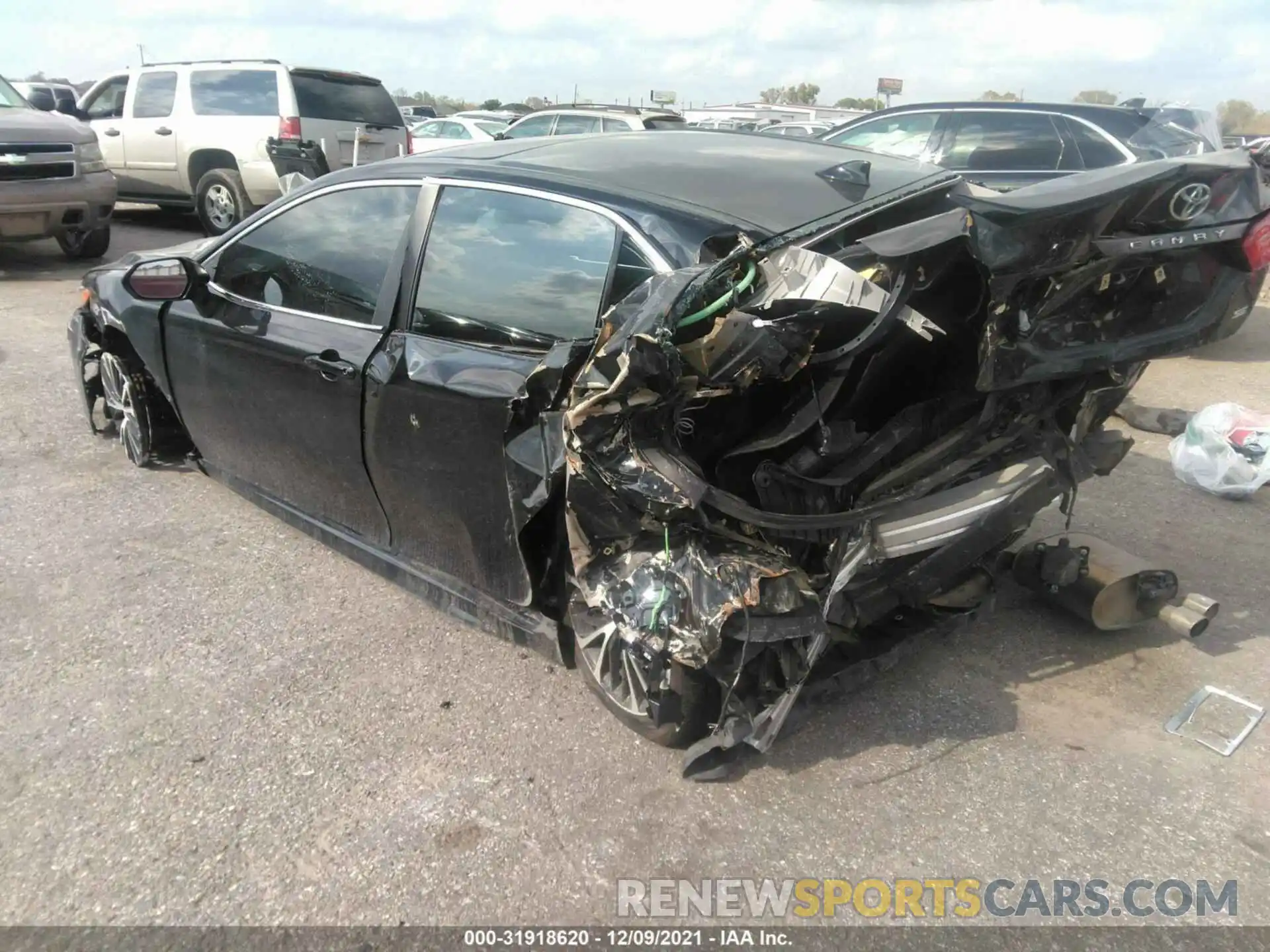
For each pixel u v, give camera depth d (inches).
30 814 101.4
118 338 179.3
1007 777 108.6
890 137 320.5
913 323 89.3
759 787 106.7
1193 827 101.3
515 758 111.1
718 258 99.3
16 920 88.9
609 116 515.5
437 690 123.5
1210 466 184.5
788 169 120.0
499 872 95.1
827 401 96.0
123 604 142.0
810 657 99.6
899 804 104.4
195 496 179.5
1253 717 119.3
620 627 97.1
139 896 91.6
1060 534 151.8
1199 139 281.6
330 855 96.8
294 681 124.7
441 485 120.6
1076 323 99.6
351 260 134.2
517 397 105.6
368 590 147.8
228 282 154.7
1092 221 89.0
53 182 359.3
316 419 135.8
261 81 423.2
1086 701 122.7
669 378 87.4
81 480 184.9
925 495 104.4
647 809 103.3
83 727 115.0
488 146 136.8
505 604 123.8
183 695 121.3
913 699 122.8
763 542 100.1
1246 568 156.3
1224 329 109.2
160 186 462.3
